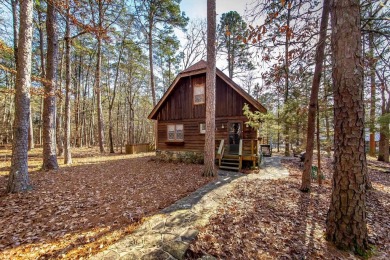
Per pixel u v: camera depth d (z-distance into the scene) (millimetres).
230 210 4500
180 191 6004
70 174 8039
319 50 4852
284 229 3736
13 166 5629
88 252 2939
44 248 3062
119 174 8305
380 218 4445
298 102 7023
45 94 8242
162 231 3531
